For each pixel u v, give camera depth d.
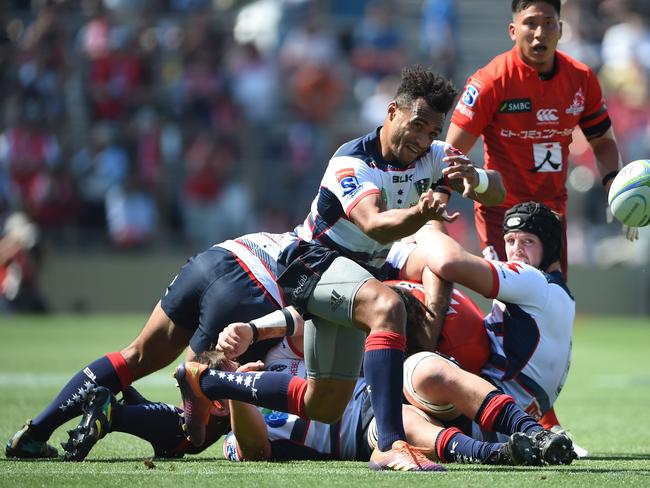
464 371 16.62
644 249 65.75
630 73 69.25
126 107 65.88
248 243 18.36
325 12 73.06
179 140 64.88
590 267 65.06
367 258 16.38
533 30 21.20
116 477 14.69
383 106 68.25
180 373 16.66
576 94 21.89
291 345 17.97
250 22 72.31
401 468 15.17
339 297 15.33
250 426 16.83
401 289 17.44
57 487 13.91
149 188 63.69
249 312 17.75
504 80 21.59
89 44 66.88
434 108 15.60
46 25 66.81
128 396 18.39
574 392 33.41
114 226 63.28
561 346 17.98
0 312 61.00
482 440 16.89
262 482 14.20
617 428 24.16
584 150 64.75
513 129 21.83
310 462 16.97
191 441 17.33
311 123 67.44
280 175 65.75
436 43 70.62
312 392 15.92
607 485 14.05
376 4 73.88
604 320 64.75
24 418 23.48
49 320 58.97
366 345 15.35
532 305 17.75
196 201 63.91
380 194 15.55
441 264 17.50
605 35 71.75
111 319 59.84
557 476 14.66
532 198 22.23
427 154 16.42
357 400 17.34
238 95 67.25
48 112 65.25
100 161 63.81
